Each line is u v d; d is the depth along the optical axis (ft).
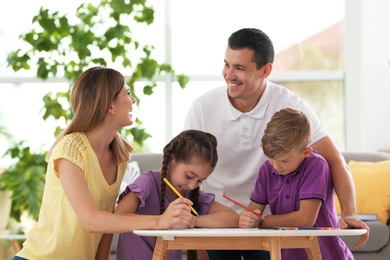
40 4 20.07
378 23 19.61
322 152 9.93
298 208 9.04
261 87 10.25
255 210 8.68
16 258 8.70
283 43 20.36
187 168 8.52
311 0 20.36
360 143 20.04
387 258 14.60
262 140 8.91
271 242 7.61
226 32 20.25
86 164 8.46
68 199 8.26
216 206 9.08
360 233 7.65
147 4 20.07
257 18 20.31
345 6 20.25
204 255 9.44
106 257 9.10
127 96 8.78
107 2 18.63
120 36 18.43
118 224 8.00
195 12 20.22
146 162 16.48
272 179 9.32
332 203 9.43
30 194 18.01
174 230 7.46
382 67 19.60
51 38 18.80
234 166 10.38
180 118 20.06
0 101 19.97
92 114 8.52
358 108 20.11
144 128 18.84
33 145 19.86
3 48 20.04
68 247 8.56
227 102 10.31
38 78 19.58
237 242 7.83
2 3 20.07
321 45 20.36
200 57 20.17
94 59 18.70
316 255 8.09
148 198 8.82
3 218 18.11
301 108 10.23
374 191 15.55
